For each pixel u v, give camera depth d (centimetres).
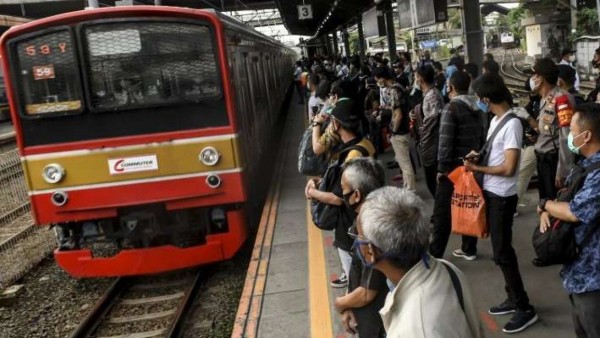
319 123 462
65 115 641
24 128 645
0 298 693
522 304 403
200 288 691
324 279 558
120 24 638
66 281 761
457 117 467
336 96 535
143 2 1864
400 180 848
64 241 691
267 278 592
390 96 713
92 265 678
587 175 263
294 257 641
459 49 1973
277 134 1661
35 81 641
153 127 647
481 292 470
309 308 511
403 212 206
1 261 823
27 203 1148
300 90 2469
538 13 2992
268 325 490
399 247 202
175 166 650
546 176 497
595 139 264
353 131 375
